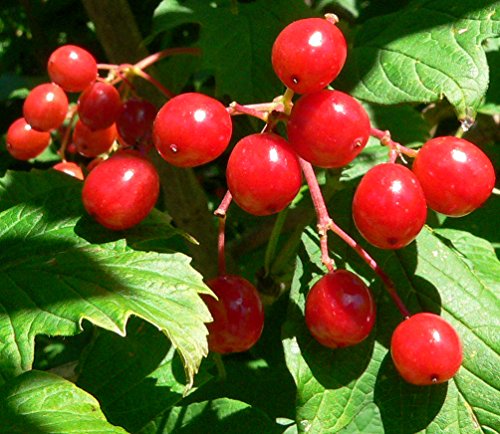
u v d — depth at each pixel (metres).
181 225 0.20
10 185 0.18
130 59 0.20
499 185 0.22
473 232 0.20
